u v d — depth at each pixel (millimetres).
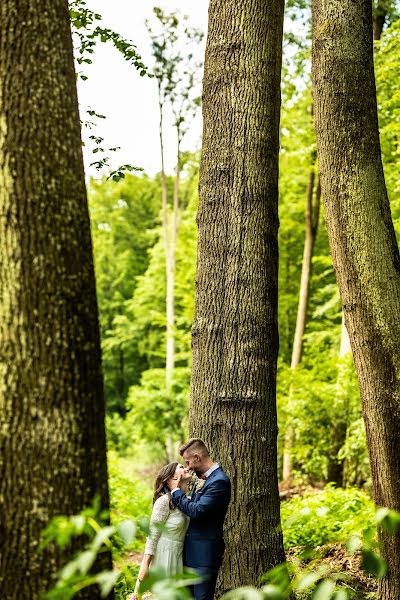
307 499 11156
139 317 35812
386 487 5520
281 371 16391
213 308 5820
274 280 5930
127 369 38969
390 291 5621
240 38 5992
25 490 2746
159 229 34531
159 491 5223
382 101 13359
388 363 5547
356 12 5891
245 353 5723
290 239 24375
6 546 2715
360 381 5707
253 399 5676
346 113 5785
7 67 2957
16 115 2934
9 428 2773
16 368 2809
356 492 10523
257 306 5785
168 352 25438
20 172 2904
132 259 39469
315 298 22906
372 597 5664
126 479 17703
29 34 2988
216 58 6062
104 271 39438
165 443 24625
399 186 12609
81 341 2939
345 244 5723
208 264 5895
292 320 25281
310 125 17938
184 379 24234
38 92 2973
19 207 2885
